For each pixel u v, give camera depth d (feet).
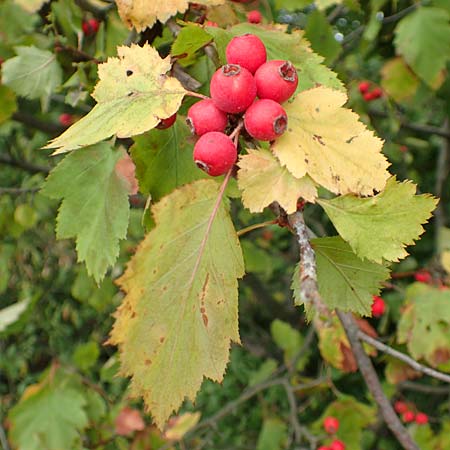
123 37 1.06
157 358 0.57
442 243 1.60
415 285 1.38
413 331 1.32
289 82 0.57
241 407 2.74
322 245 0.60
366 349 1.41
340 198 0.57
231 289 0.58
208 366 0.57
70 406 1.46
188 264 0.57
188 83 0.77
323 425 1.79
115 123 0.60
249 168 0.56
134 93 0.61
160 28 0.88
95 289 1.88
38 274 3.10
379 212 0.57
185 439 2.08
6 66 1.07
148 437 1.63
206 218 0.58
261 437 2.14
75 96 1.03
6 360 3.14
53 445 1.43
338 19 1.63
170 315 0.57
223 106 0.56
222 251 0.58
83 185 0.76
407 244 0.56
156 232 0.57
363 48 1.41
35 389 1.49
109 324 3.32
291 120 0.59
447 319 1.30
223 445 2.40
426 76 1.24
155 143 0.77
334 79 0.72
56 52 1.07
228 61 0.59
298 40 0.75
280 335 2.18
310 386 1.85
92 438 1.54
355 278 0.61
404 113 2.04
